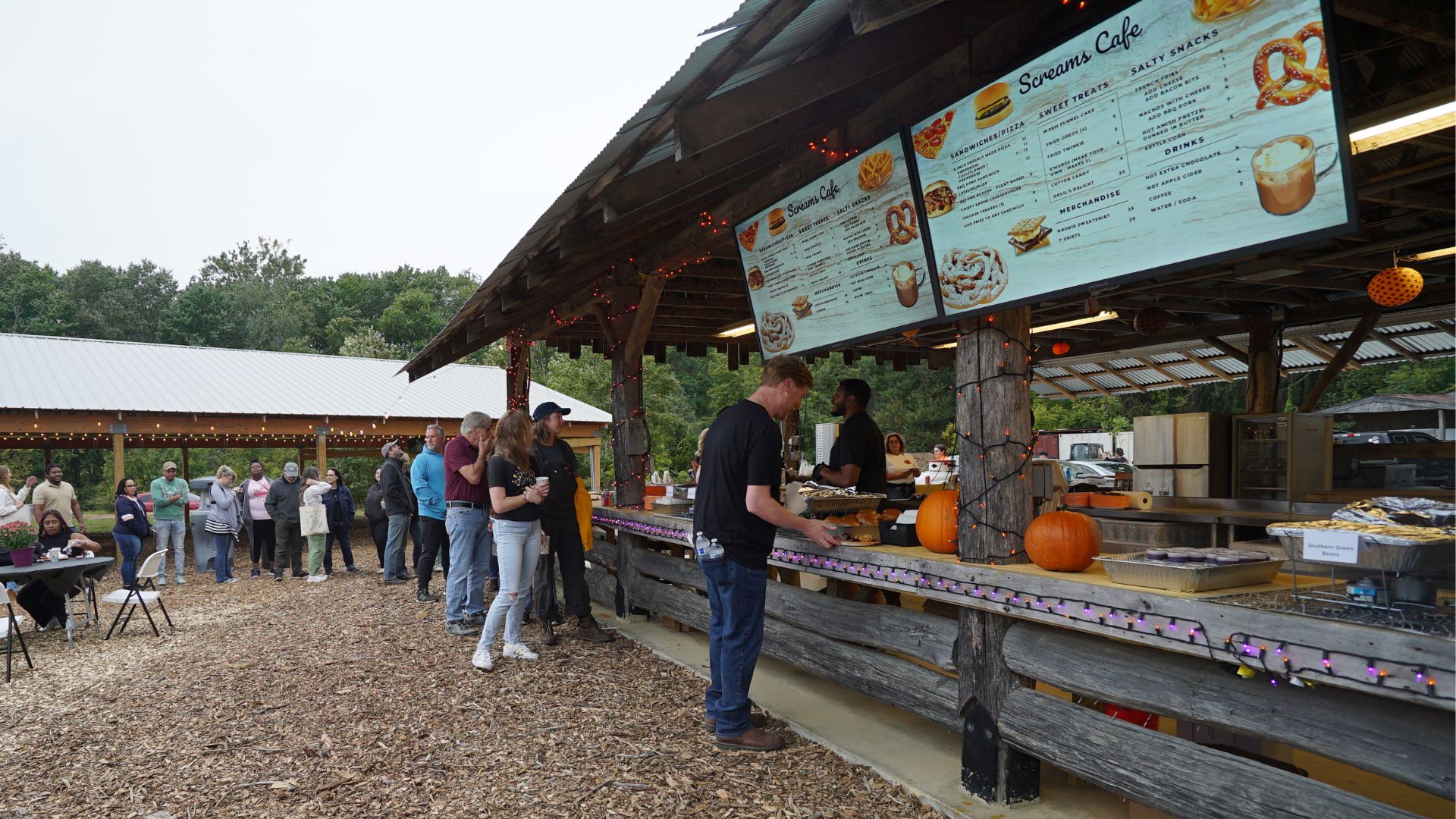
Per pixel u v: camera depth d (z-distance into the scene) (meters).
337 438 22.33
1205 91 2.61
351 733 4.36
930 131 3.72
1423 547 2.05
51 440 20.95
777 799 3.44
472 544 6.76
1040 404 28.19
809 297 5.00
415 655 6.03
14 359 15.84
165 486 10.91
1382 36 3.62
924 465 16.45
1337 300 8.98
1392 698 2.07
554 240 5.26
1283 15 2.37
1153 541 5.28
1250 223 2.55
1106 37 2.89
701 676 5.29
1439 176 5.07
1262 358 9.59
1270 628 2.24
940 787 3.50
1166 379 13.45
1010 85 3.29
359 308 65.31
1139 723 3.37
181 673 5.91
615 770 3.76
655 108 3.50
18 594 7.82
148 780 3.85
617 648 6.13
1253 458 6.56
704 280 8.28
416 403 17.98
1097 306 7.94
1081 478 15.14
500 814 3.36
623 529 7.07
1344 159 2.29
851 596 4.86
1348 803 2.16
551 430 6.42
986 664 3.37
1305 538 2.27
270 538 11.85
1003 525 3.43
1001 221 3.43
